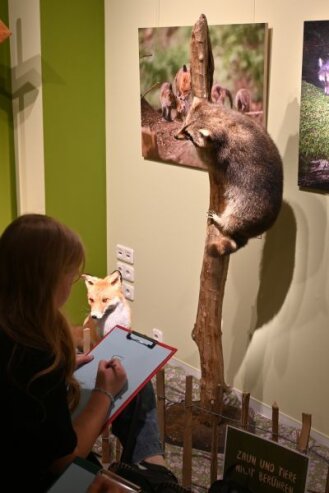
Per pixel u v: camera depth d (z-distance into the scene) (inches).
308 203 98.9
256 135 91.7
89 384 63.4
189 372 129.2
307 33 90.0
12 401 47.1
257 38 97.4
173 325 132.3
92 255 144.3
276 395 112.1
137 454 67.8
